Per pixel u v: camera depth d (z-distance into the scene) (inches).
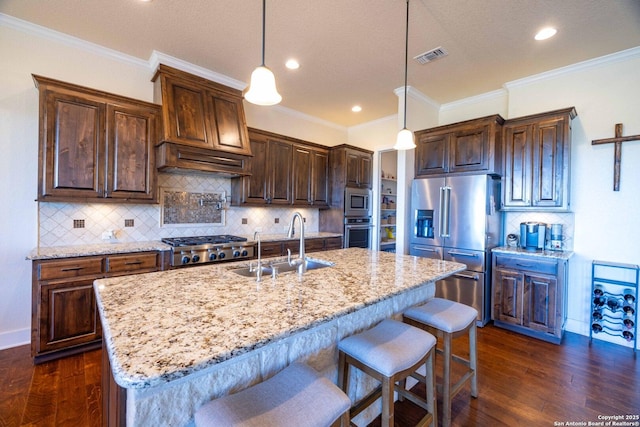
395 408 74.0
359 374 64.9
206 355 30.5
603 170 115.0
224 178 152.3
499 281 123.9
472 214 128.4
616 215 112.3
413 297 81.4
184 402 38.5
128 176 110.0
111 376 44.4
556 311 109.5
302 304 46.7
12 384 80.2
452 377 87.0
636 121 109.3
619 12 89.5
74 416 68.6
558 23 95.7
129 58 120.6
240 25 100.0
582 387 82.1
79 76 111.0
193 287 55.4
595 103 117.5
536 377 87.0
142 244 115.7
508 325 123.3
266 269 79.5
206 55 119.6
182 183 137.3
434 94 155.7
